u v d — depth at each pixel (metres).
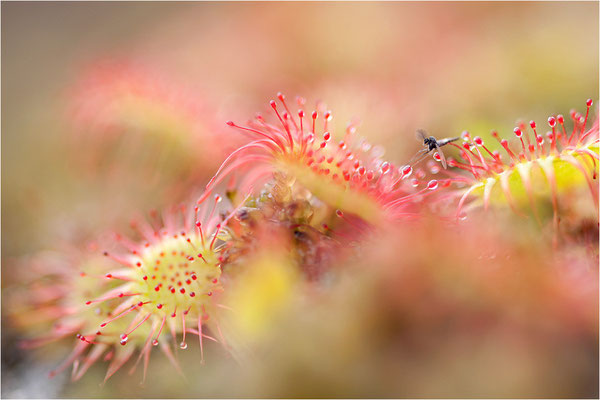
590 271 0.13
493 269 0.13
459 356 0.13
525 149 0.14
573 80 0.16
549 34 0.17
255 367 0.13
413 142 0.16
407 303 0.13
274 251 0.13
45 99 0.21
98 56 0.21
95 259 0.15
